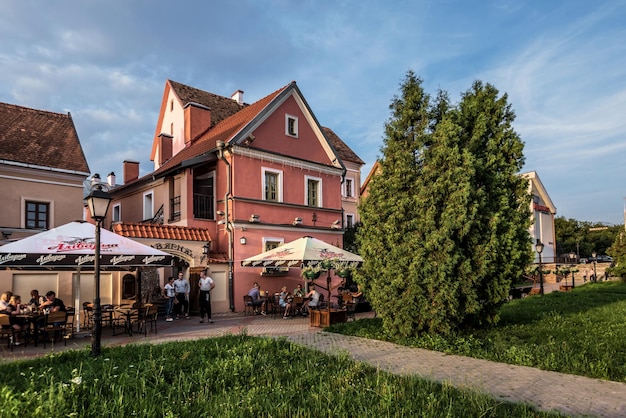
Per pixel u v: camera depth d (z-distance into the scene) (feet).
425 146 34.88
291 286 67.46
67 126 68.95
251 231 63.62
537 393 20.35
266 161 67.26
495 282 33.96
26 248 33.91
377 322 41.68
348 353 27.17
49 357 26.50
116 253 36.99
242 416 16.38
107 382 20.13
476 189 34.06
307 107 75.10
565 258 159.33
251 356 25.63
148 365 23.29
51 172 58.23
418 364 25.94
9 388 19.04
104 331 42.04
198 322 49.01
